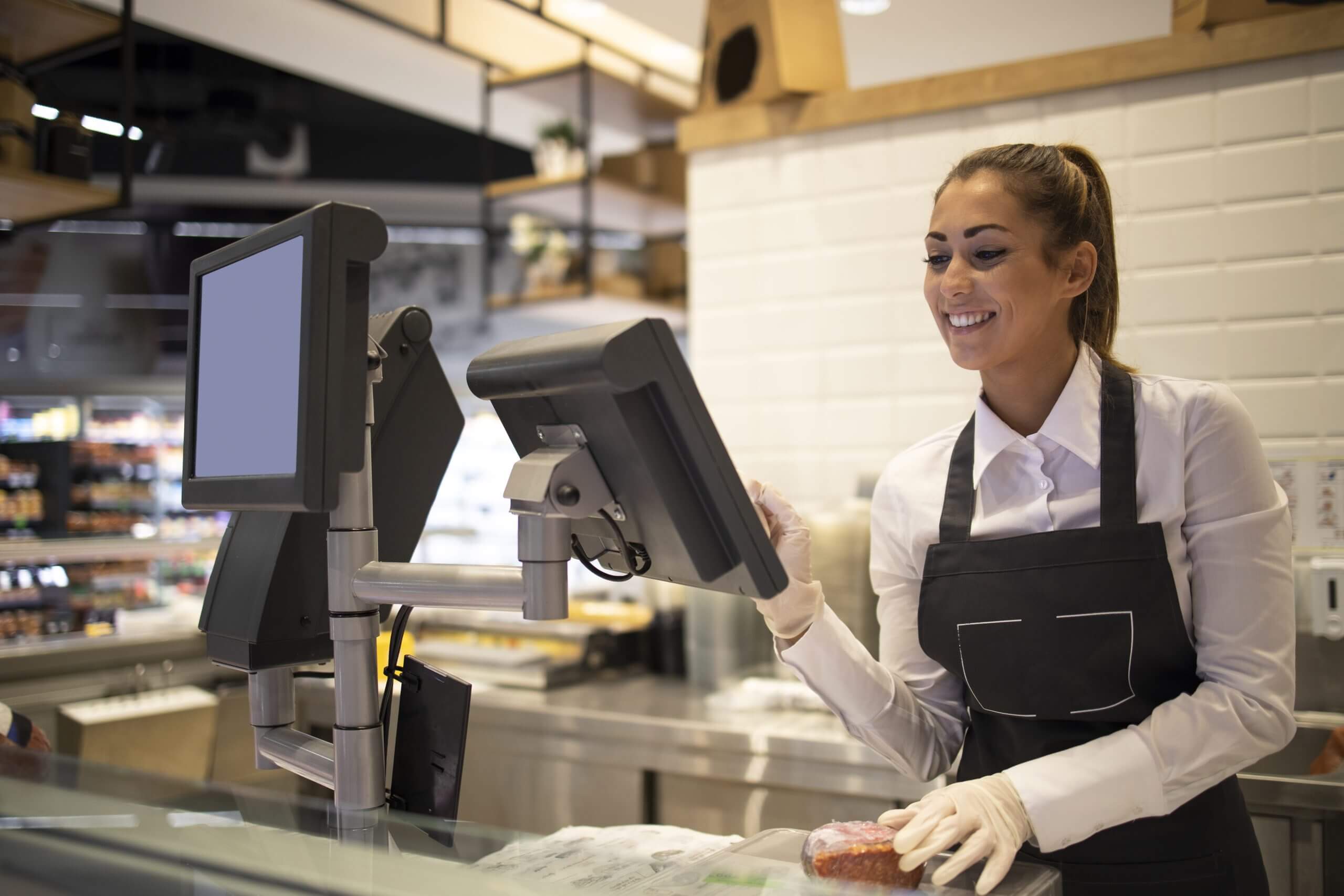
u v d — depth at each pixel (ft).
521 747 8.29
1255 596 3.69
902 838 2.82
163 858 2.34
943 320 3.89
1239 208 7.82
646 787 7.77
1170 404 3.89
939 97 8.68
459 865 2.31
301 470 2.58
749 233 9.78
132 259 21.35
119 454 14.37
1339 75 7.49
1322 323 7.59
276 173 22.66
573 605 10.15
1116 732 3.62
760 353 9.75
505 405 2.97
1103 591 3.82
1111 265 4.18
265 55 14.48
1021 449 4.08
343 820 2.55
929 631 4.23
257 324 2.92
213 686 10.02
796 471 9.57
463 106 16.60
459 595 2.84
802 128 9.32
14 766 3.00
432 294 24.31
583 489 2.64
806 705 7.71
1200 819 3.80
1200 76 7.91
